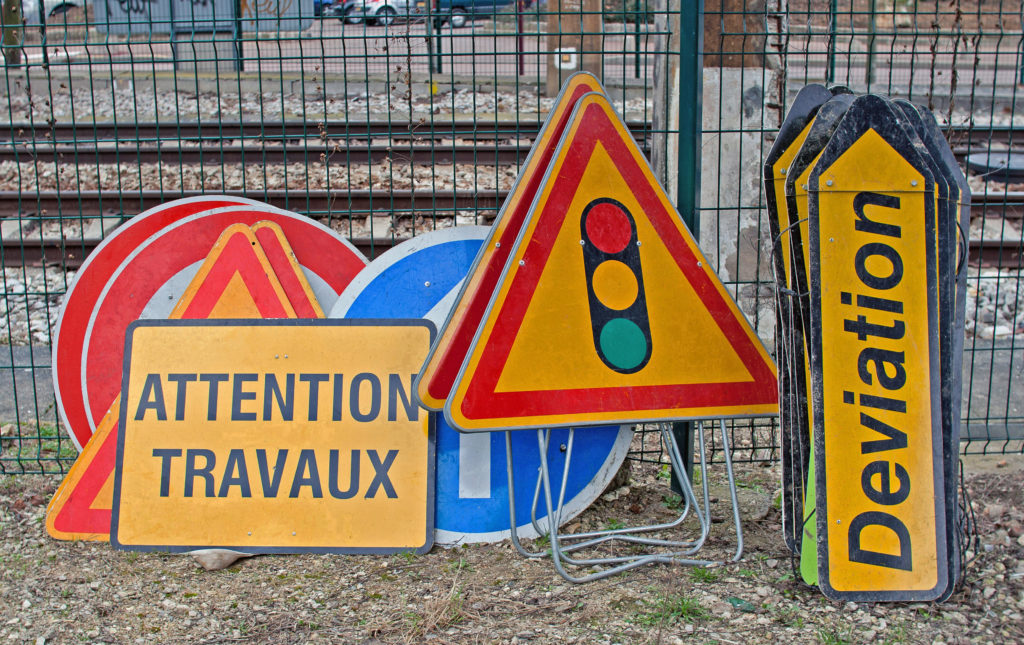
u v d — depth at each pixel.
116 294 3.52
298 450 3.22
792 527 2.97
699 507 3.26
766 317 5.30
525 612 2.80
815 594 2.90
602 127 2.99
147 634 2.71
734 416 3.12
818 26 8.98
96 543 3.26
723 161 5.26
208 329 3.31
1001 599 2.86
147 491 3.21
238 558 3.16
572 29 10.76
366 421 3.25
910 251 2.82
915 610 2.81
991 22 12.88
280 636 2.69
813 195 2.79
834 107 2.84
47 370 5.33
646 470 3.97
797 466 2.94
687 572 3.04
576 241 2.97
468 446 3.26
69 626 2.75
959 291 2.91
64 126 8.27
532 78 10.93
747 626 2.71
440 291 3.41
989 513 3.46
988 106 10.10
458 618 2.77
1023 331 5.92
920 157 2.80
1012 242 6.57
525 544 3.25
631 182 3.02
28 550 3.21
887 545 2.81
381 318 3.33
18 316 6.02
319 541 3.17
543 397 2.96
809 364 2.87
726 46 5.14
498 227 3.08
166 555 3.17
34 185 7.54
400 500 3.20
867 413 2.82
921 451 2.83
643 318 3.04
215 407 3.26
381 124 8.16
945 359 2.84
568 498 3.32
